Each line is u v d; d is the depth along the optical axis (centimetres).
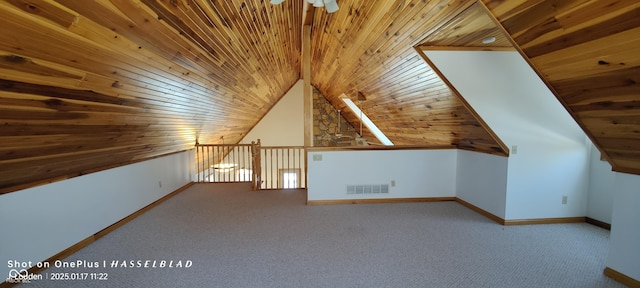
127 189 365
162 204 441
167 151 489
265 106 816
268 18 315
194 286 220
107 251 279
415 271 241
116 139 300
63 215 268
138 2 169
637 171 216
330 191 438
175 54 248
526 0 163
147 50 216
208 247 287
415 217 374
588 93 197
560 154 348
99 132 261
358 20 306
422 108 427
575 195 354
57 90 180
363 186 441
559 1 151
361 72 461
